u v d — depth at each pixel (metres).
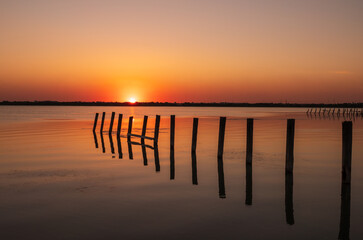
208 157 18.66
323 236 7.88
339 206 10.00
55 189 11.48
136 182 12.64
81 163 16.53
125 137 29.94
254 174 14.16
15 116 88.12
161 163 16.77
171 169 15.22
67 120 65.06
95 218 8.75
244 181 12.94
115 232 7.88
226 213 9.27
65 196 10.66
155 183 12.52
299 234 7.95
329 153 19.70
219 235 7.79
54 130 37.56
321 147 22.38
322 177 13.61
